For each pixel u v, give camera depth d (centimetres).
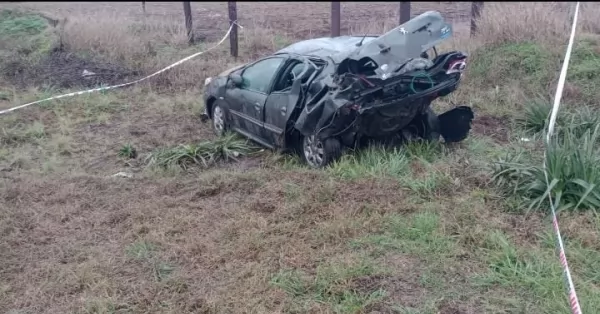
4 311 504
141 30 1573
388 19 1480
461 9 1792
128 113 1087
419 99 725
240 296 498
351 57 711
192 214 658
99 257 578
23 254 596
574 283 484
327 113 712
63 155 893
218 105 937
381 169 718
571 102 962
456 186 669
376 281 505
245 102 858
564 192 607
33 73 1312
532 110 887
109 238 620
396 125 753
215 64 1324
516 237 562
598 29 1228
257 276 523
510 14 1204
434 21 728
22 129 1002
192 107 1095
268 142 838
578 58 1081
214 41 1530
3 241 621
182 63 1324
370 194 657
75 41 1425
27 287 537
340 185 684
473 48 1161
